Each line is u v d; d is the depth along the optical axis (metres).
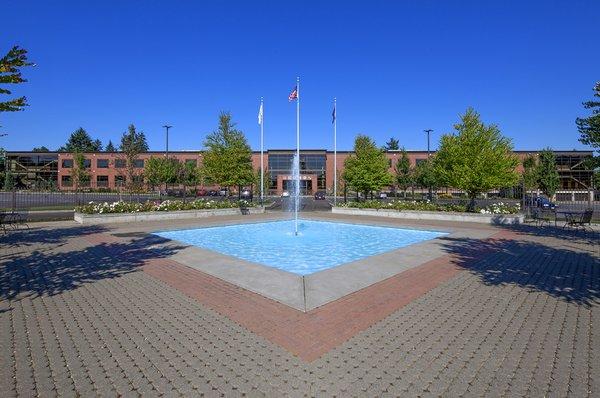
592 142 15.49
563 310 6.46
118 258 10.64
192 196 58.31
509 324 5.80
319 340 5.18
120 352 4.81
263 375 4.24
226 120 27.58
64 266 9.69
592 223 20.41
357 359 4.63
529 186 43.06
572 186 60.56
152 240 13.98
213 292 7.39
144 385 4.02
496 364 4.51
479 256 11.14
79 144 120.69
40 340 5.18
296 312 6.28
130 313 6.25
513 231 17.28
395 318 6.03
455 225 19.69
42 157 72.50
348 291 7.44
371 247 13.83
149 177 52.78
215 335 5.35
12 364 4.48
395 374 4.27
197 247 12.44
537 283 8.19
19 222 18.70
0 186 62.41
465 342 5.14
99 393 3.86
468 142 23.00
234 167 27.52
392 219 23.09
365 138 35.56
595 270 9.43
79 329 5.57
